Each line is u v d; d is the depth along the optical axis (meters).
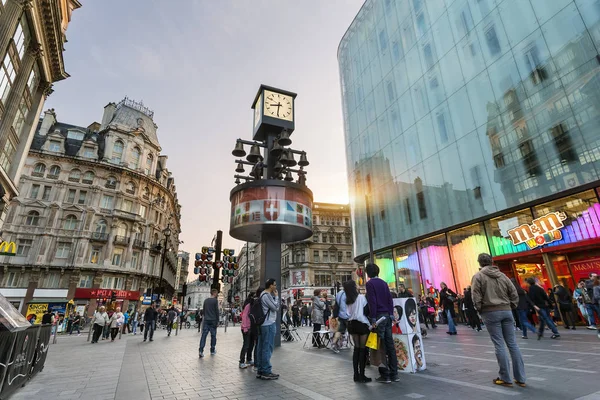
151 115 52.66
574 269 12.59
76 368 7.07
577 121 12.55
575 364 5.39
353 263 52.44
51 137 40.47
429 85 20.91
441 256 18.78
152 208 46.09
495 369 5.43
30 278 34.88
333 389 4.64
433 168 19.69
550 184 13.19
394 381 4.93
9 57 14.66
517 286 9.70
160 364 7.31
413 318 6.00
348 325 5.26
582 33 12.76
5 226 35.00
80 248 37.59
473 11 18.22
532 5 14.90
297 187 11.27
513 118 15.15
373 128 26.84
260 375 5.50
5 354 4.23
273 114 12.64
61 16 18.88
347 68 32.97
